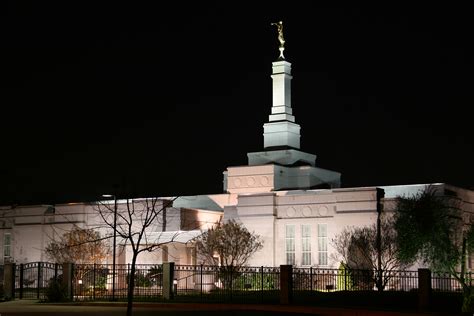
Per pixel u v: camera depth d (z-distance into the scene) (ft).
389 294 169.68
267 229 233.76
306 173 257.14
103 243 254.06
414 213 197.16
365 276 188.44
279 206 234.17
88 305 165.37
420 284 146.82
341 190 222.89
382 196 220.43
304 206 229.66
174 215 249.34
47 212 276.21
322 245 225.35
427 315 137.49
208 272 191.62
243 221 238.07
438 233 194.80
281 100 269.64
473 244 191.52
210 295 181.98
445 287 196.75
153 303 162.09
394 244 207.00
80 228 255.50
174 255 248.32
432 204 197.77
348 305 153.69
